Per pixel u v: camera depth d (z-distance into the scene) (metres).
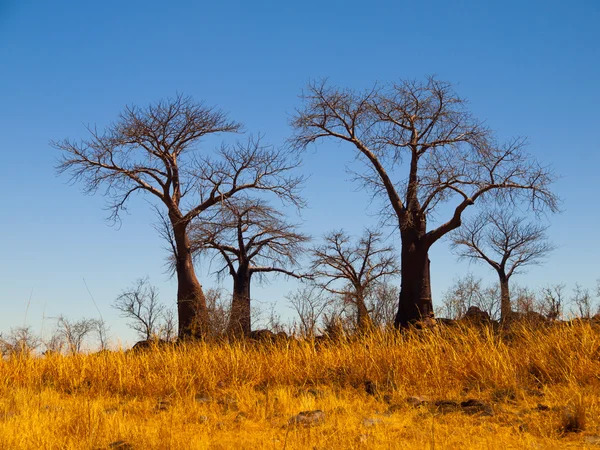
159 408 7.62
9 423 6.19
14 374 9.59
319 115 22.22
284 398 7.52
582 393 6.99
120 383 9.04
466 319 11.99
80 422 6.23
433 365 8.59
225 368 9.46
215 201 24.84
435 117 21.20
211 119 24.34
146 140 24.20
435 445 5.29
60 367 9.70
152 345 10.77
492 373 8.17
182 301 23.05
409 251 20.61
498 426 6.02
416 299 20.27
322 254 29.59
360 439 5.57
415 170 21.44
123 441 5.73
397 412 6.84
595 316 10.19
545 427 5.85
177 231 23.81
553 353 8.45
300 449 5.29
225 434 6.07
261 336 13.01
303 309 10.89
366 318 10.69
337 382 8.73
